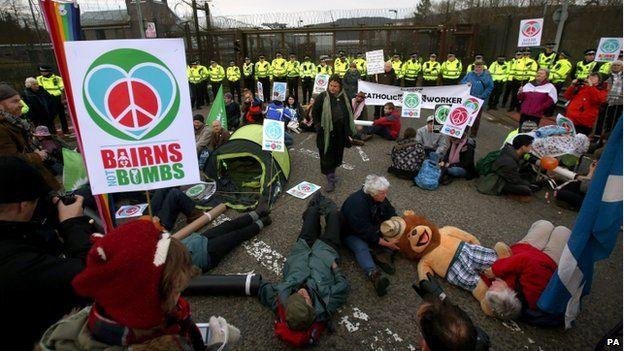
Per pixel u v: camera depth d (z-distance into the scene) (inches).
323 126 186.1
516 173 184.1
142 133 81.9
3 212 48.3
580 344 98.4
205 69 475.5
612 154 77.0
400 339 100.2
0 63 428.5
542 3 577.6
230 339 59.0
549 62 386.6
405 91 315.3
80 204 69.7
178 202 155.3
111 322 36.5
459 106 200.1
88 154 80.4
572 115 257.4
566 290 91.0
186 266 38.9
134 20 631.2
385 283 112.4
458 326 55.5
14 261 45.8
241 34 597.3
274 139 180.4
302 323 85.5
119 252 33.9
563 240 109.6
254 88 529.0
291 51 667.4
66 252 63.2
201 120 232.7
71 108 79.1
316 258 113.1
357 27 577.9
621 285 122.3
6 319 45.3
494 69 422.9
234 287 112.8
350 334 102.0
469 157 209.5
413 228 123.7
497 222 163.8
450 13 767.1
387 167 237.3
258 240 148.3
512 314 100.0
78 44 73.7
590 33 451.8
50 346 37.3
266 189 182.1
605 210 79.8
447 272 119.2
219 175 195.6
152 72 79.0
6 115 117.7
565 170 188.1
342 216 133.6
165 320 39.9
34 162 117.5
